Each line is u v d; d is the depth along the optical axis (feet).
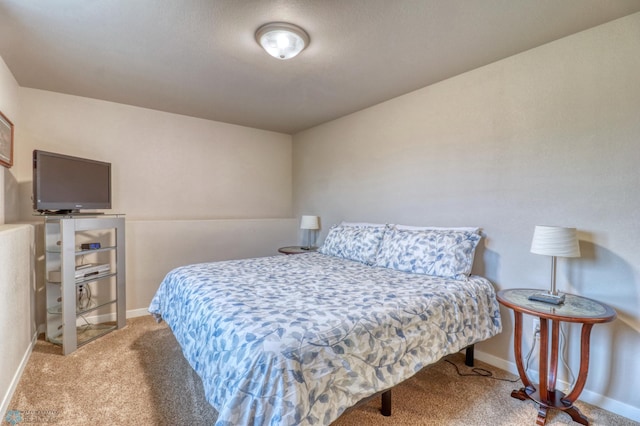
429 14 5.83
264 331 4.18
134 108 11.18
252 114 12.10
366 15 5.85
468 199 8.29
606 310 5.45
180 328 6.28
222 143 13.28
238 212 13.75
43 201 8.04
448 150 8.74
